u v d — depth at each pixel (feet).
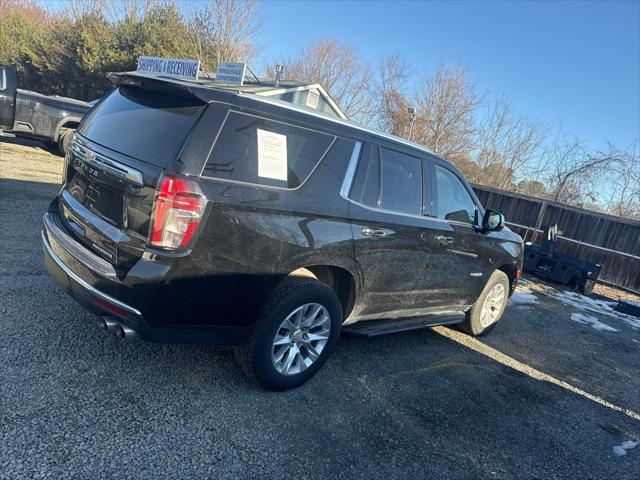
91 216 9.23
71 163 10.53
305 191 9.89
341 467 8.52
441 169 14.10
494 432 10.94
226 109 8.77
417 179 13.04
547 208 39.83
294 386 10.65
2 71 30.96
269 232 9.15
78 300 9.08
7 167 28.40
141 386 9.49
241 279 9.00
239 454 8.21
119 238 8.43
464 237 14.56
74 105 34.50
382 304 12.57
